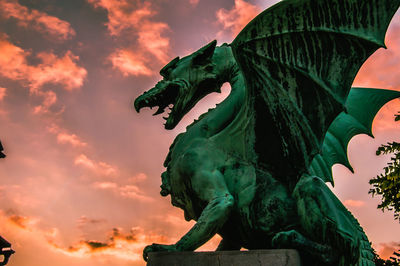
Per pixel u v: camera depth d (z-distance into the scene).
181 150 4.02
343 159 4.55
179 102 4.30
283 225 3.52
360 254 3.38
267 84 3.77
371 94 4.61
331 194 3.60
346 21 3.37
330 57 3.52
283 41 3.63
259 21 3.66
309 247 3.23
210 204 3.56
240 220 3.69
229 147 3.92
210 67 4.35
